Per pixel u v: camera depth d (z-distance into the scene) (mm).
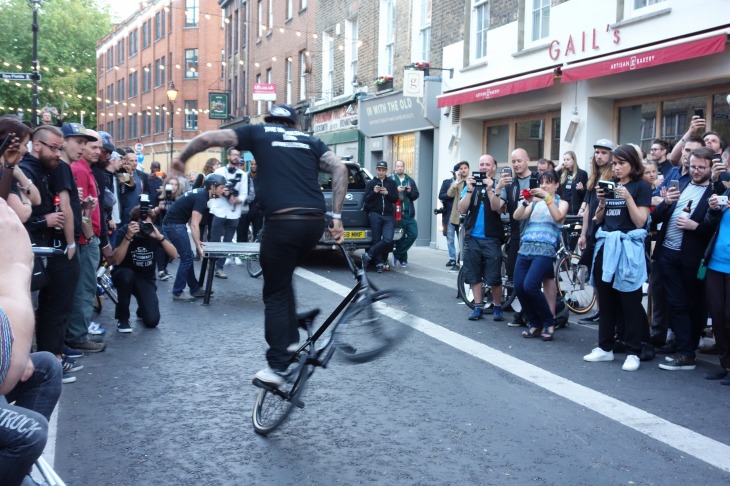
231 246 9922
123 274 7754
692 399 5602
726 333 6039
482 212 8625
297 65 28609
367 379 6051
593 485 3990
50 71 52250
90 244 6840
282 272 4656
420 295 10461
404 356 6844
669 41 10812
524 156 8719
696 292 6562
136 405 5324
